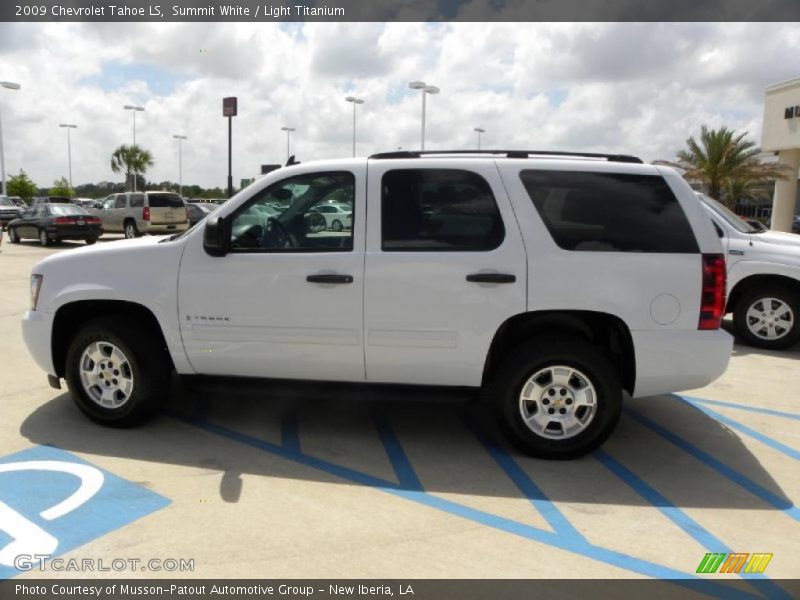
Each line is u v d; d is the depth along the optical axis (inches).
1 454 170.4
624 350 170.9
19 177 2498.8
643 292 163.2
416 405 217.9
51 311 188.2
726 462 174.4
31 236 869.2
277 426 196.7
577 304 163.2
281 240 176.2
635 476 164.4
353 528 135.3
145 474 159.6
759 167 1036.5
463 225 168.6
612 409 167.2
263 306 174.6
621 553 127.5
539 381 169.6
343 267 169.8
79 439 181.6
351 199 173.2
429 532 134.3
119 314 187.8
